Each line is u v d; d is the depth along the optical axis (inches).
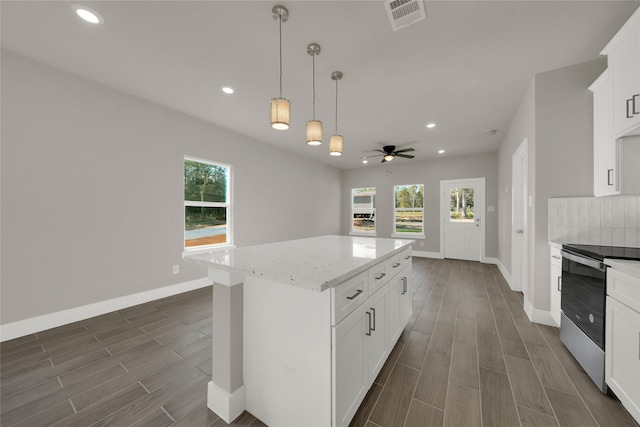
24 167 87.8
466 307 115.1
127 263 113.7
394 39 75.9
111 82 103.2
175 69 93.5
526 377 66.3
